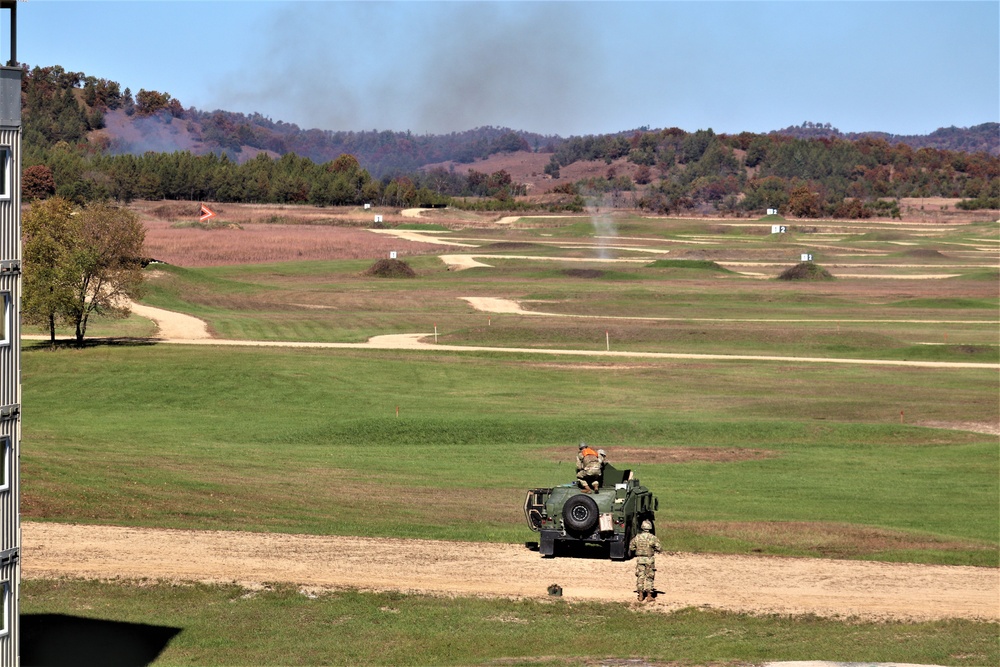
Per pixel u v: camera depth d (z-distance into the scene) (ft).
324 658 119.75
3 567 104.06
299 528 177.27
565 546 169.89
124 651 120.16
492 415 337.52
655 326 543.80
